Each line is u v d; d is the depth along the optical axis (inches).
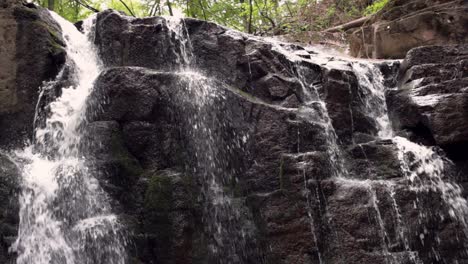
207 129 255.0
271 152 253.0
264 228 237.9
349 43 458.9
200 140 251.6
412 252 227.6
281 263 229.1
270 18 555.2
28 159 242.2
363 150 267.4
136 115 243.8
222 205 241.1
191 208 227.0
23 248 213.3
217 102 261.4
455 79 282.5
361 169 262.4
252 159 256.7
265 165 251.4
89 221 217.8
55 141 253.0
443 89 282.7
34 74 268.1
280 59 299.6
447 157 263.7
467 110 261.1
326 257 227.6
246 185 251.9
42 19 284.4
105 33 298.7
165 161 241.3
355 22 503.2
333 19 571.8
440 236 238.1
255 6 533.6
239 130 261.1
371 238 225.9
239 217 241.4
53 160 247.3
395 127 300.7
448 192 250.4
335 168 258.4
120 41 296.5
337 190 238.5
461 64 293.3
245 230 238.8
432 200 244.2
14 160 236.1
